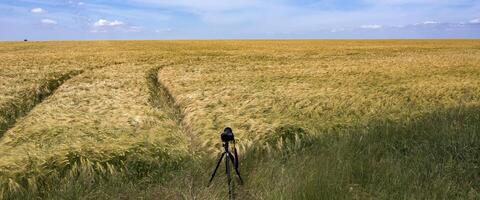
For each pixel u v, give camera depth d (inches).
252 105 530.9
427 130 376.2
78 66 1224.8
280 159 324.8
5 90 686.5
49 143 355.3
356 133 376.2
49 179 278.4
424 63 1314.0
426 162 289.4
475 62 1337.4
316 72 1044.5
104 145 330.0
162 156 320.2
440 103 546.6
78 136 377.7
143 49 2358.5
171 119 514.6
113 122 447.2
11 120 526.9
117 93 684.7
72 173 285.9
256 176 277.7
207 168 307.6
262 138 370.0
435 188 245.8
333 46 2817.4
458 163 291.7
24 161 294.7
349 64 1310.3
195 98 607.5
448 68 1122.7
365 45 2970.0
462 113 449.1
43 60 1453.0
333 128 408.5
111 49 2331.4
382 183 257.9
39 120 457.1
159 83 930.7
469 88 697.0
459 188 252.1
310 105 533.0
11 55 1740.9
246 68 1178.0
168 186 280.2
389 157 300.7
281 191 249.4
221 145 357.1
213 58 1640.0
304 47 2677.2
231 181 277.3
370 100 565.6
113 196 262.5
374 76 939.3
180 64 1341.0
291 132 382.3
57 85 884.6
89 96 653.9
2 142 379.9
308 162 295.7
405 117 450.6
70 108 548.7
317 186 245.8
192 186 278.4
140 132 399.2
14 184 263.1
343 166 277.4
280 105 535.8
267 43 3523.6
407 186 251.9
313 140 374.6
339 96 606.2
